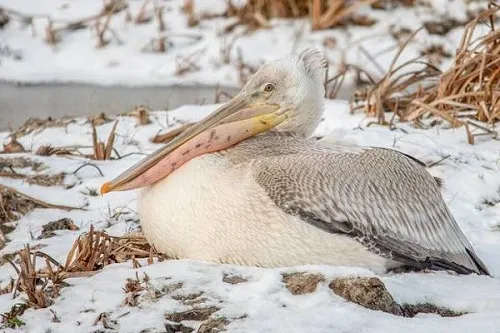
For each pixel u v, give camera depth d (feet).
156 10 78.48
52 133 52.39
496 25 73.05
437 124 51.83
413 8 77.51
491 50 54.49
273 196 33.55
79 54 74.54
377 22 76.38
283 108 37.70
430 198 35.94
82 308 31.81
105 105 64.13
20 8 80.02
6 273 36.60
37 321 31.19
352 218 33.86
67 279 33.91
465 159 46.78
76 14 79.36
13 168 46.42
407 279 33.06
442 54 72.64
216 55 73.51
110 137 48.42
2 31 77.30
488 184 44.50
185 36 75.77
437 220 35.83
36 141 51.16
